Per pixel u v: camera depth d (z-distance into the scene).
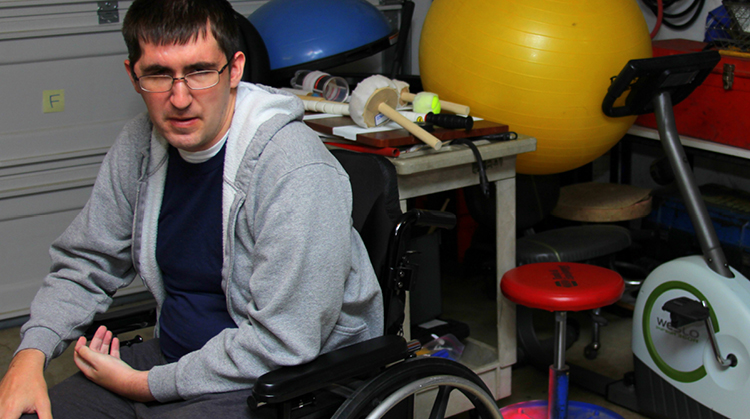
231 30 1.03
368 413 1.05
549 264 1.75
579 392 1.99
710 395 1.62
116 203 1.21
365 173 1.22
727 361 1.56
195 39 0.98
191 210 1.12
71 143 2.43
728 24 2.20
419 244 1.95
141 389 1.06
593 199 2.33
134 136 1.19
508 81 1.75
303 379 0.93
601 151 1.93
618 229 2.22
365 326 1.14
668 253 2.38
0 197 2.37
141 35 0.98
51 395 1.09
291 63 2.06
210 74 1.01
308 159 1.02
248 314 1.01
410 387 1.04
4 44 2.26
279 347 0.99
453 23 1.84
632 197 2.31
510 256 1.81
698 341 1.64
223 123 1.08
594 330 2.14
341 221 1.03
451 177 1.64
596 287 1.57
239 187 1.05
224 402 1.01
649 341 1.77
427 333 1.93
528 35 1.72
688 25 2.65
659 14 2.54
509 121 1.82
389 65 3.01
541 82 1.73
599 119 1.81
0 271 2.44
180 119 1.02
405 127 1.54
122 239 1.23
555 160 1.90
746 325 1.52
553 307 1.54
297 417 1.04
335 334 1.09
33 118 2.36
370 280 1.13
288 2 2.15
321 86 1.95
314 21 2.08
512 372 2.12
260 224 1.02
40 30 2.29
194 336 1.15
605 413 1.78
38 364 1.08
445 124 1.60
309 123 1.73
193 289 1.17
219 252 1.11
